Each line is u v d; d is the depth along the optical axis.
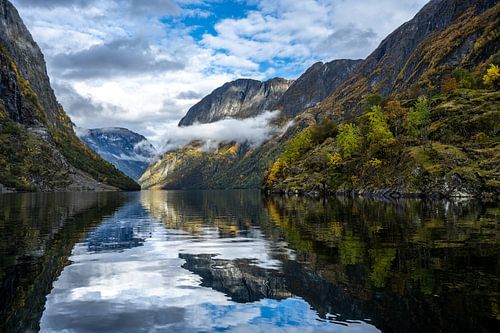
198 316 15.78
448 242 32.03
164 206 99.88
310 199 123.38
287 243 33.75
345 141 158.62
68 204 99.56
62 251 30.69
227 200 139.12
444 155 120.12
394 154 139.25
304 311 16.03
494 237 34.56
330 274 21.80
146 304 17.34
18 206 88.31
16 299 18.02
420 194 116.00
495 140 123.94
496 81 168.38
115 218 61.06
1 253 29.41
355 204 90.25
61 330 14.26
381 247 30.16
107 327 14.56
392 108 163.75
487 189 105.25
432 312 15.35
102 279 21.77
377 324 14.33
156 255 29.05
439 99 169.62
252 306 16.84
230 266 24.83
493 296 17.11
